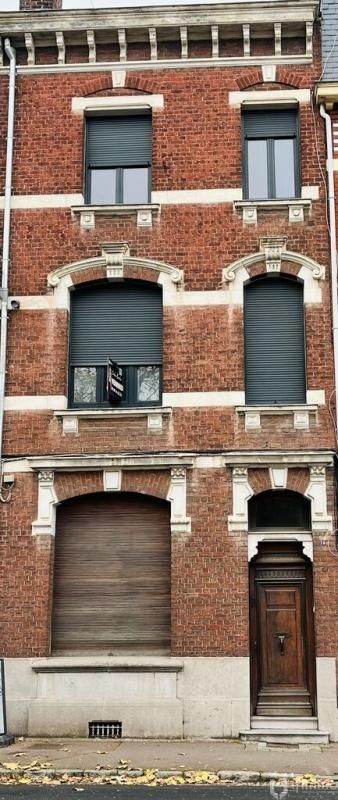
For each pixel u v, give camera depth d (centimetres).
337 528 1559
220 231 1692
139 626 1580
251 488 1583
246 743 1459
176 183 1722
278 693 1552
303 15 1742
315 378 1617
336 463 1583
